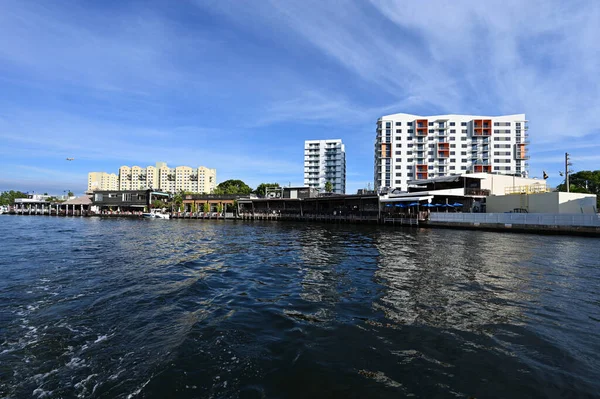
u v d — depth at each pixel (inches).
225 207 2906.0
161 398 192.1
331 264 625.9
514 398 189.5
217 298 399.2
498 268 573.0
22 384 208.4
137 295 410.0
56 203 3708.2
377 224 1914.4
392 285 454.3
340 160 4741.6
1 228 1598.2
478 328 294.8
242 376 214.1
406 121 3855.8
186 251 820.0
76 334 285.3
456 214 1590.8
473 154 3705.7
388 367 225.0
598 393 193.9
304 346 258.1
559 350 250.4
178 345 259.9
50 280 490.3
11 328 298.8
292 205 2566.4
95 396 195.5
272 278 510.6
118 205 3496.6
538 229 1320.1
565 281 474.3
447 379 209.5
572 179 2711.6
